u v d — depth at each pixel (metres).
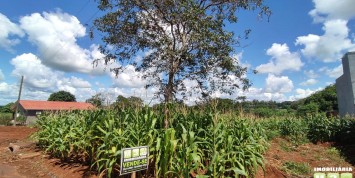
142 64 9.05
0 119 29.81
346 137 11.85
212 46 7.70
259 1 8.45
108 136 5.72
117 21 8.62
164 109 6.30
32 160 8.15
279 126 13.68
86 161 7.19
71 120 9.05
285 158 8.62
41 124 10.75
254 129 7.62
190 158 4.84
